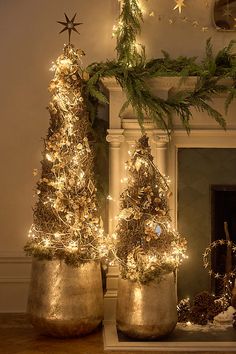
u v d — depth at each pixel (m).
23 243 4.69
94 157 4.29
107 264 4.43
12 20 4.72
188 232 4.59
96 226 3.95
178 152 4.57
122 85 4.23
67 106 3.98
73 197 3.89
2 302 4.64
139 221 3.85
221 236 4.61
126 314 3.76
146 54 4.58
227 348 3.65
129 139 4.43
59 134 3.92
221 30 4.56
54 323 3.77
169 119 4.29
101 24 4.72
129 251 3.82
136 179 3.93
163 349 3.64
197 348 3.64
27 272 4.66
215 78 4.23
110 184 4.40
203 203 4.59
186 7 4.59
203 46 4.59
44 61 4.73
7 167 4.70
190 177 4.58
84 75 4.24
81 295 3.82
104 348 3.65
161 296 3.75
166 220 3.90
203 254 4.58
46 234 3.87
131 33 4.41
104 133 4.58
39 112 4.72
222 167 4.58
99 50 4.72
